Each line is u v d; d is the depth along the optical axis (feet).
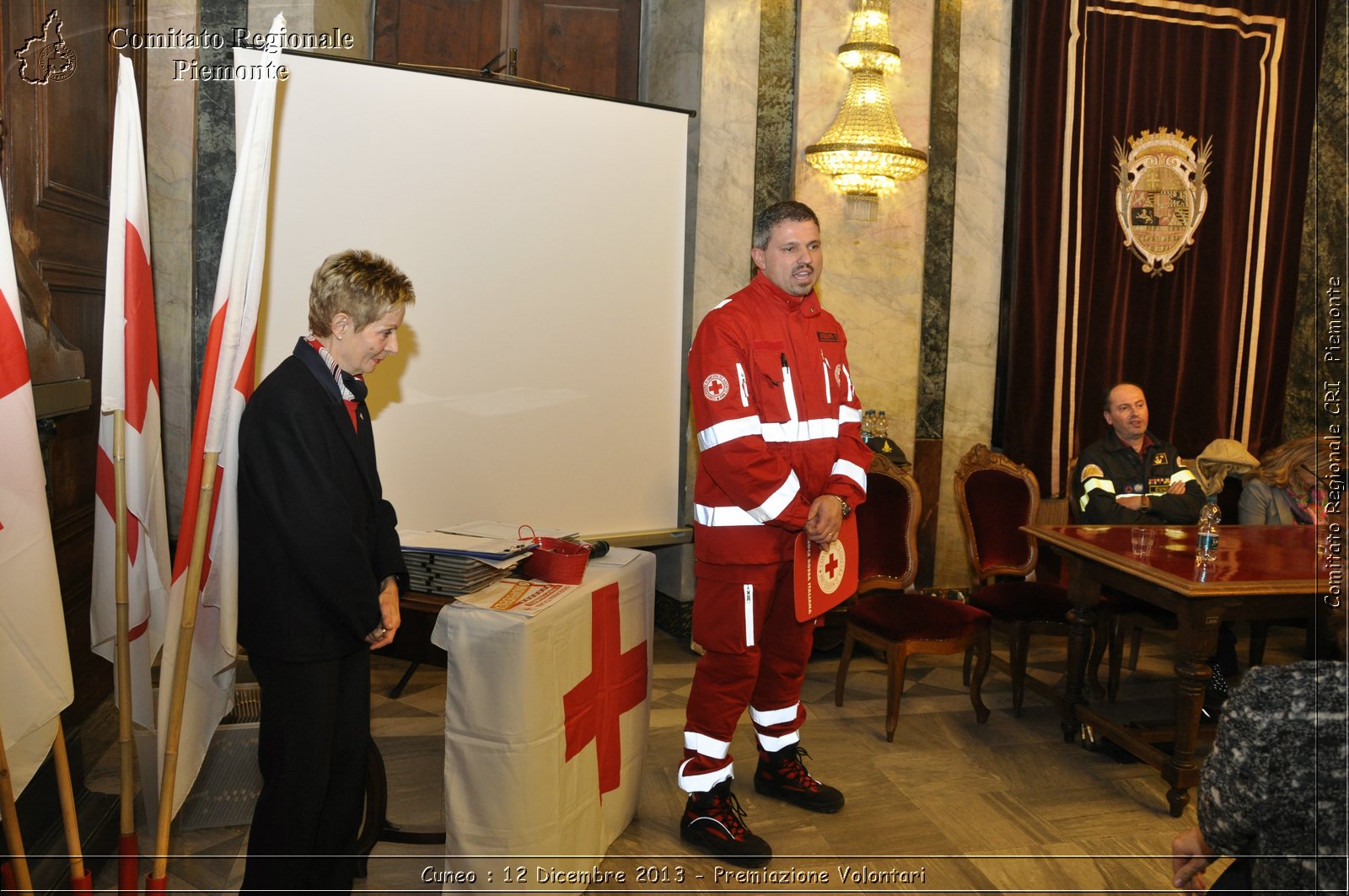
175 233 11.41
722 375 8.24
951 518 15.62
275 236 11.03
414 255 11.78
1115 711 11.95
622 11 15.02
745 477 8.09
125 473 6.27
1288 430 17.34
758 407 8.41
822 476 8.66
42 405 6.41
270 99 6.24
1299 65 16.14
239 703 8.92
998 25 15.06
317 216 11.22
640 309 13.39
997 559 12.87
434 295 11.94
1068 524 13.21
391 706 11.44
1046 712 12.02
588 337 13.03
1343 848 3.72
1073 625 11.00
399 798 9.10
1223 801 4.03
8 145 7.54
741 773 10.03
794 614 8.97
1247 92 15.96
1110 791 9.88
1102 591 12.14
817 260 8.58
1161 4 15.31
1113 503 12.70
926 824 9.05
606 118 12.88
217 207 11.52
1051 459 15.43
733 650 8.37
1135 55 15.30
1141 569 9.70
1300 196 16.44
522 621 6.57
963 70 14.97
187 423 11.58
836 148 13.47
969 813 9.32
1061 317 15.26
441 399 12.11
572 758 7.29
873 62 13.93
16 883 5.68
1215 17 15.62
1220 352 16.25
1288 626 16.35
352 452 6.33
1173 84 15.56
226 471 6.22
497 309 12.35
